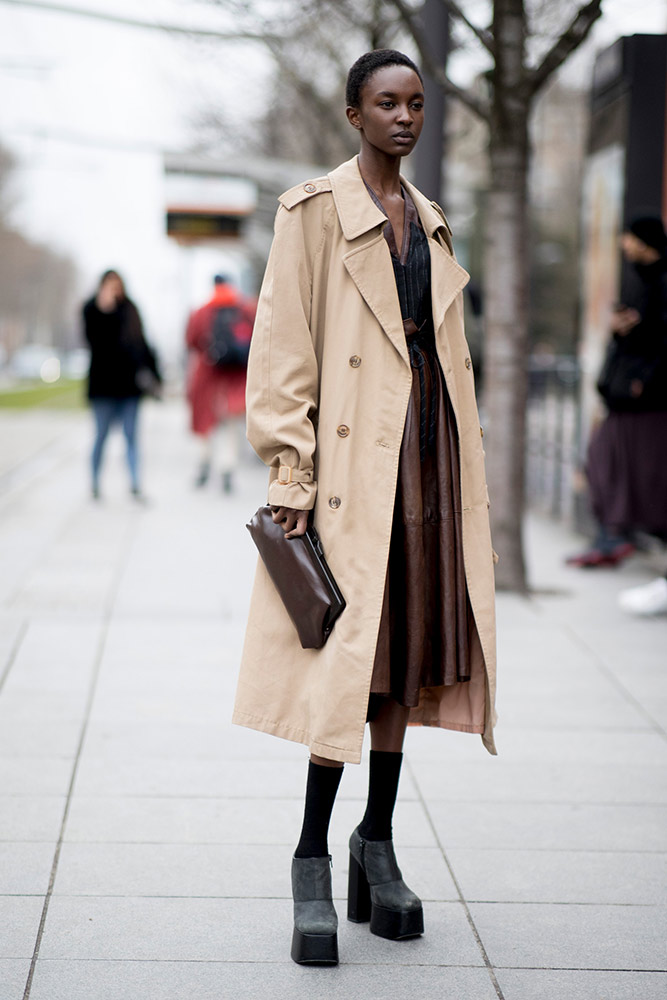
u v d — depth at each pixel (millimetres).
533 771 5859
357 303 3967
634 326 9883
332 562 3969
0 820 5121
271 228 24469
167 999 3771
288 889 4555
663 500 9953
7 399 49406
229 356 16266
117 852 4836
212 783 5594
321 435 4016
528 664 7773
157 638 8227
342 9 13797
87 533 12711
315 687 3979
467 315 16094
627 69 11211
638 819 5301
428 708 4312
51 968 3938
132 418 15094
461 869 4777
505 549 9938
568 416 14461
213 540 12383
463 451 4117
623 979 3963
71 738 6168
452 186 23344
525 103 9516
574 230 51594
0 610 8953
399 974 3975
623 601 9305
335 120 18984
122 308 15000
